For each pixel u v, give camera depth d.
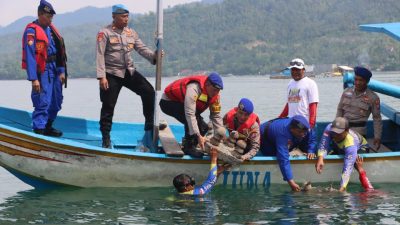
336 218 7.11
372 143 10.04
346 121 8.67
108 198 8.07
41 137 8.09
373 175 9.00
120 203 7.81
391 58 177.00
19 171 8.28
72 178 8.38
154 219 7.08
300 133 8.33
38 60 8.38
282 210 7.48
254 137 8.51
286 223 6.92
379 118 9.54
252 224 6.86
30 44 8.27
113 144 9.86
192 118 8.18
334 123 8.67
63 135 9.62
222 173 8.66
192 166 8.60
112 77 8.77
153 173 8.51
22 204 7.89
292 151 8.94
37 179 8.41
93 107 32.03
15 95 53.78
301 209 7.52
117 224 6.91
